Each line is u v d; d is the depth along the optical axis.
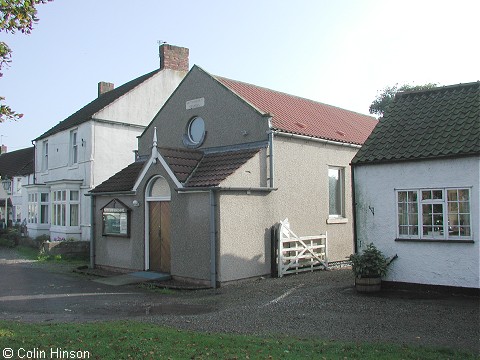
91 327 8.46
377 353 6.83
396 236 11.92
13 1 6.93
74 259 21.89
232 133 15.98
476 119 11.60
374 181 12.34
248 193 14.52
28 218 31.08
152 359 6.52
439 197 11.35
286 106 18.89
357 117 23.77
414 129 12.48
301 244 15.98
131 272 16.39
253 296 11.96
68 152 26.72
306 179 16.77
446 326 8.41
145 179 15.95
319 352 6.92
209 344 7.29
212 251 13.55
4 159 45.91
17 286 14.34
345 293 11.66
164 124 18.36
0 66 7.22
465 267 10.87
